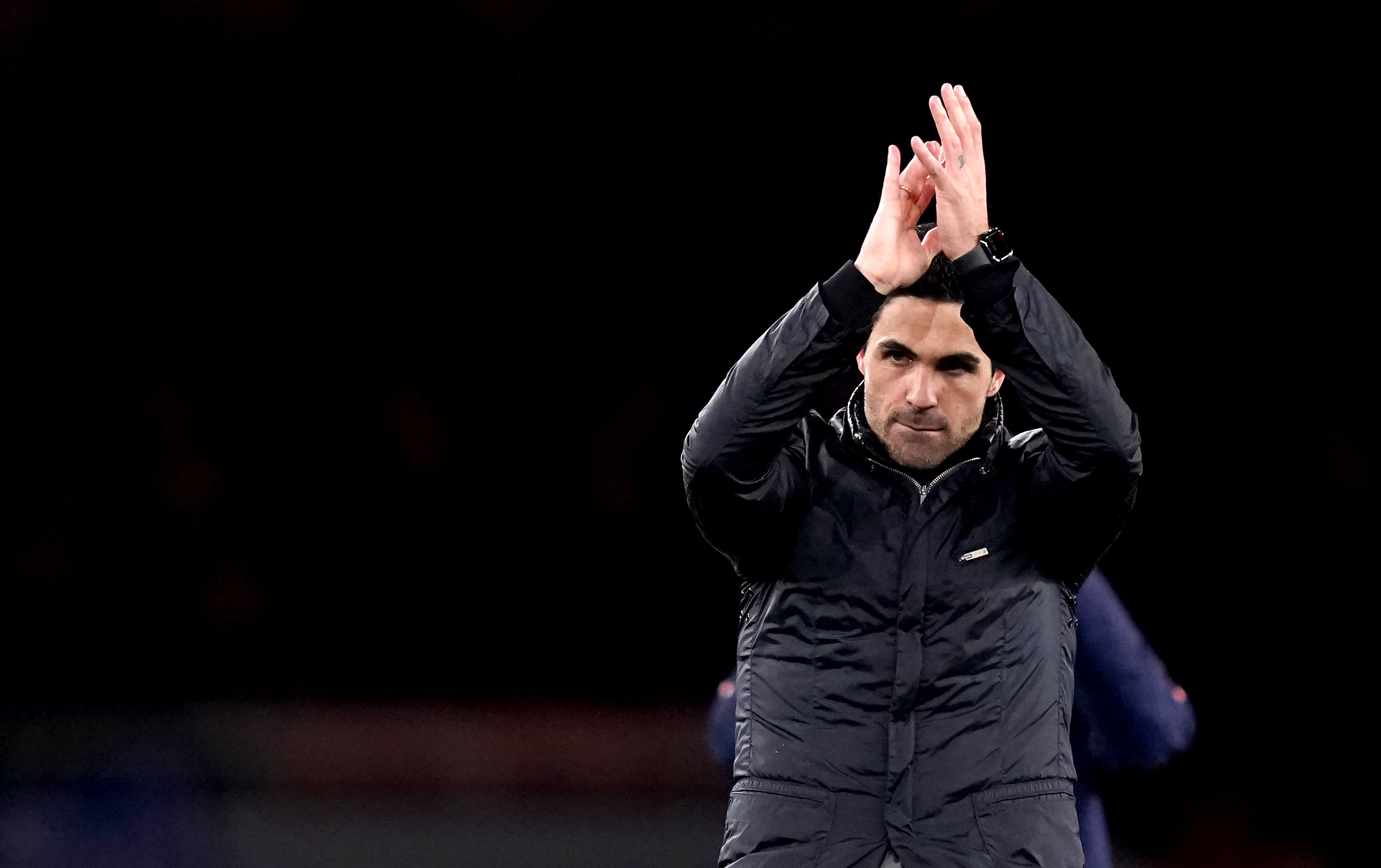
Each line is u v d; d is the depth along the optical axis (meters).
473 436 29.05
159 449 28.94
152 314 29.55
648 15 28.33
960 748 7.86
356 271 29.47
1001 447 8.30
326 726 23.22
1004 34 26.47
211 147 29.78
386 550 28.64
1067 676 8.12
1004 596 8.02
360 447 29.00
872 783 7.87
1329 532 25.62
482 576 28.55
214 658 27.92
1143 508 26.08
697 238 28.78
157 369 29.45
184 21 29.59
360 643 28.11
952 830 7.77
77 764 23.44
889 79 27.28
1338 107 25.56
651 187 28.69
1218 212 25.94
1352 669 25.03
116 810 22.73
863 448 8.23
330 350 29.22
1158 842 22.70
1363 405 25.83
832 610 8.06
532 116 28.89
